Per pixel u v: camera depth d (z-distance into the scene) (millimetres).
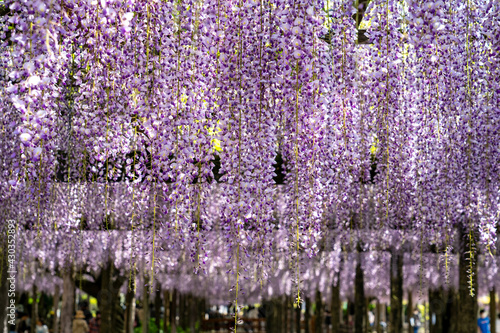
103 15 2736
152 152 3014
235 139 2928
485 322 12609
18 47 2443
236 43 2947
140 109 2949
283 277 11617
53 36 2453
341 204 3662
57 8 2529
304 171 3096
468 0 3445
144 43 2936
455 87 3412
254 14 2969
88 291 9688
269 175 2926
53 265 7887
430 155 3584
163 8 2938
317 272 10562
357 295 9133
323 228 3482
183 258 7375
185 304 17188
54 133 3170
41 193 3473
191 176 3049
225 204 2992
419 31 2938
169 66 2939
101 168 3438
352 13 3141
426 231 3889
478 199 3553
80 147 3654
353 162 3545
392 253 7824
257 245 3004
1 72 3561
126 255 7375
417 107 3549
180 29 3012
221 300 16375
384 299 16438
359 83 3795
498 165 3502
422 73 3375
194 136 2988
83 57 3051
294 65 2893
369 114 3812
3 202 3869
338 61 3176
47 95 2684
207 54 3082
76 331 12445
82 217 4301
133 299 10969
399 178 3631
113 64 2947
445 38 3154
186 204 3031
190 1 3025
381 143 3541
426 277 8914
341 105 3242
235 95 2941
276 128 3316
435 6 2838
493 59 3350
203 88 3061
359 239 5719
